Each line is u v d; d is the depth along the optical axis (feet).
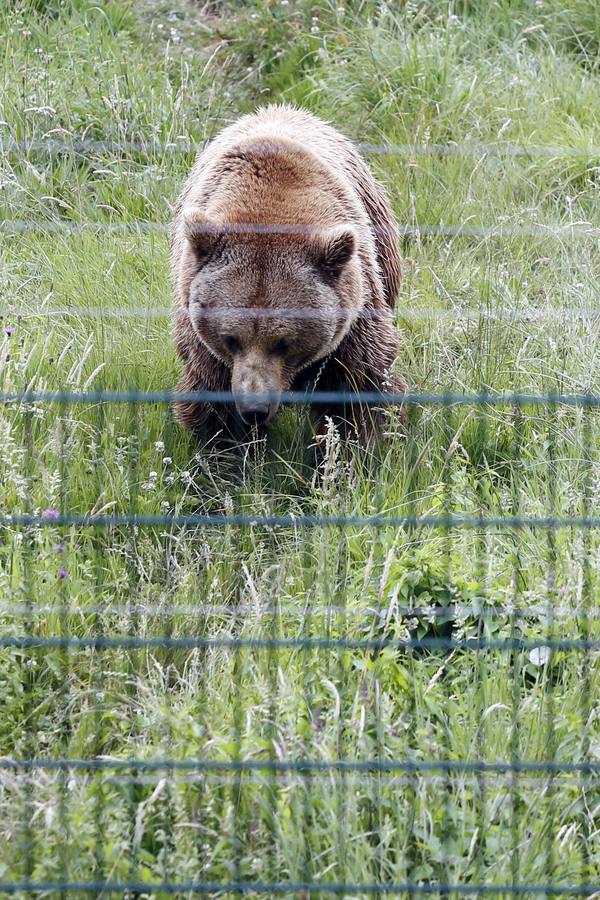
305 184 39.73
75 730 26.91
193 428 41.39
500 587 31.42
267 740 24.86
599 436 38.70
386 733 25.76
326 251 37.76
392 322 44.37
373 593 30.58
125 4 70.28
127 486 35.76
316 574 31.27
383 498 35.91
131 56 65.62
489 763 25.76
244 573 32.32
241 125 44.09
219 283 37.81
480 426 40.47
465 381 42.45
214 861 23.52
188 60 67.36
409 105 62.59
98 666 28.02
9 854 23.17
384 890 22.13
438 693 28.32
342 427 41.16
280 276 37.55
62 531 33.53
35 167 57.06
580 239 52.01
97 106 60.59
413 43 63.98
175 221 45.29
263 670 28.14
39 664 28.84
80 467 36.70
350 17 70.03
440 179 57.00
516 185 57.31
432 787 24.89
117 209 56.24
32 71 61.62
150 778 24.25
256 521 29.81
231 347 38.27
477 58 66.64
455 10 70.64
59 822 23.17
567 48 69.31
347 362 40.83
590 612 29.19
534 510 34.86
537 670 29.55
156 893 22.44
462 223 54.13
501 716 27.30
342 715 26.86
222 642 26.25
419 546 33.40
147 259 51.42
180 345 41.09
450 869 23.44
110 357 43.24
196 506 38.50
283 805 23.84
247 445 39.11
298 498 37.91
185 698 27.81
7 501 34.50
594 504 34.60
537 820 24.50
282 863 23.52
